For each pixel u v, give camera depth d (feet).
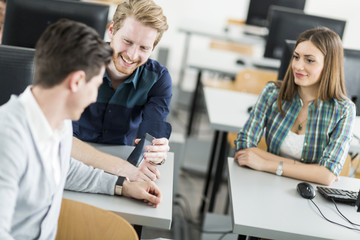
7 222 3.79
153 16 6.35
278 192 6.81
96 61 4.02
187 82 22.24
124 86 7.02
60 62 3.93
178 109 18.58
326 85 7.53
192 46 23.66
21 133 3.93
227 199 11.50
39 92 4.06
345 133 7.53
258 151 7.63
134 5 6.38
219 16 23.20
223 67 15.06
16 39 7.61
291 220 6.12
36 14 7.53
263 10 18.02
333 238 5.84
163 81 7.22
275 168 7.30
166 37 23.40
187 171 13.44
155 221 5.57
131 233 4.85
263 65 15.71
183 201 11.94
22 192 4.13
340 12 22.76
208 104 10.62
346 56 8.85
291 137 7.76
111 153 7.01
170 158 7.11
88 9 7.60
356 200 6.70
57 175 4.56
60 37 3.94
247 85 13.75
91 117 7.16
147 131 7.15
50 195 4.37
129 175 6.10
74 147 6.19
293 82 7.70
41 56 3.99
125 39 6.45
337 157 7.39
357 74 8.95
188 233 10.52
